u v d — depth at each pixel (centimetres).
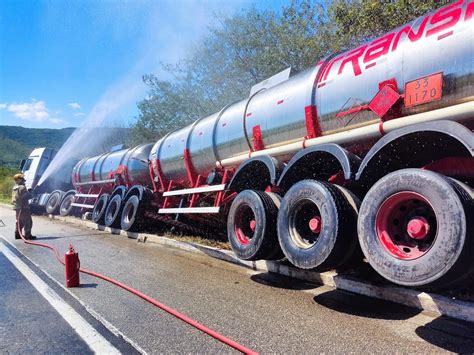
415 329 338
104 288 504
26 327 378
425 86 379
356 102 446
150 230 1002
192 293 473
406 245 352
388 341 316
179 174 877
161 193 1004
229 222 573
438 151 387
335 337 329
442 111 362
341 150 428
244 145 638
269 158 542
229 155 684
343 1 998
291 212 457
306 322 365
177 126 1617
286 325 360
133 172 1121
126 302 444
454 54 360
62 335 356
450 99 364
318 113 494
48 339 348
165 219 900
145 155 1120
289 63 1221
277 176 524
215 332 345
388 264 345
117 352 318
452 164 360
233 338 337
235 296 456
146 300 443
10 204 2284
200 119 812
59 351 324
